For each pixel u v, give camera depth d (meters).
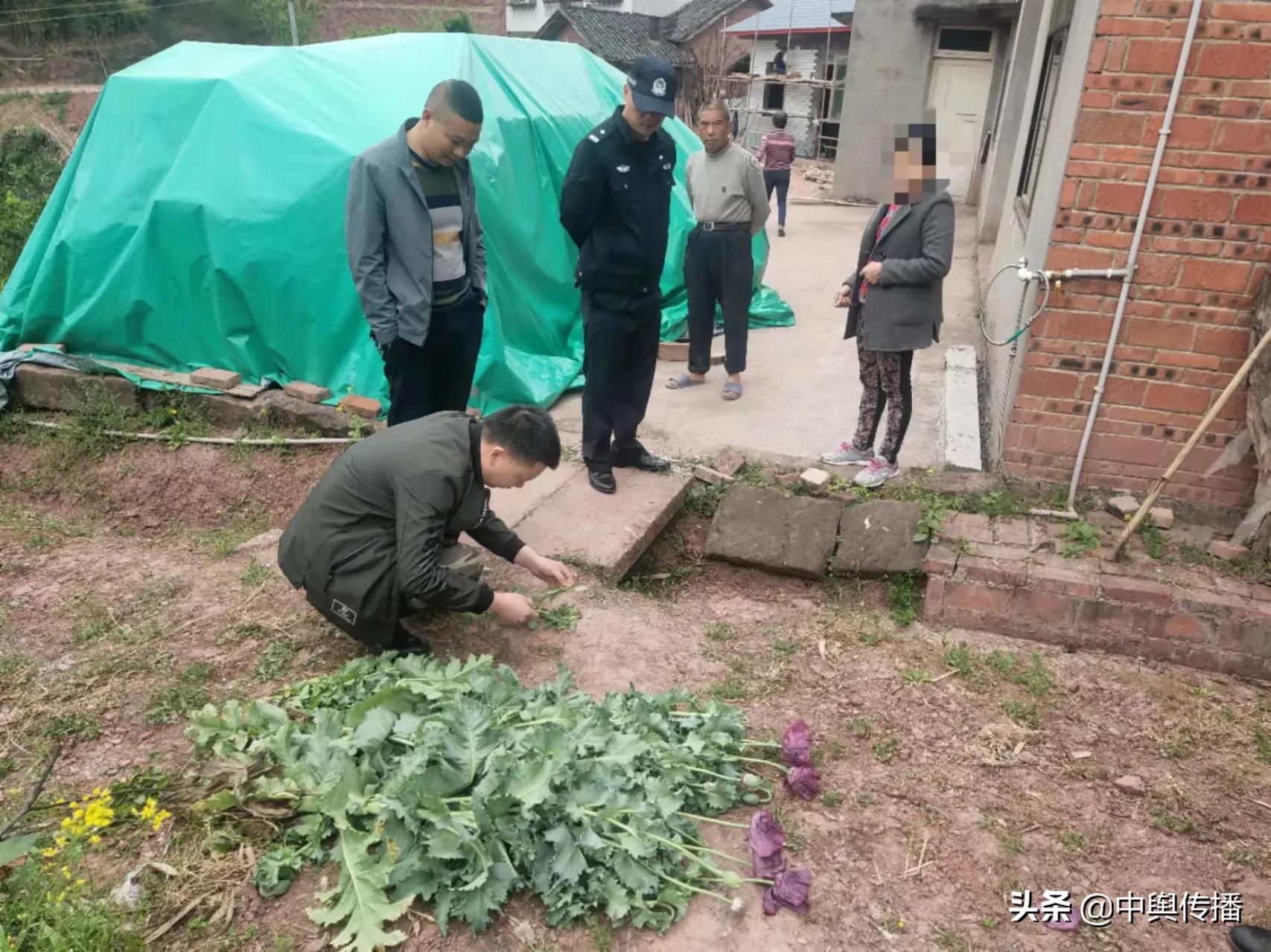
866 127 14.06
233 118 5.27
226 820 2.52
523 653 3.35
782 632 3.72
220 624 3.49
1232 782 2.95
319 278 5.20
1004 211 7.50
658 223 4.03
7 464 5.23
